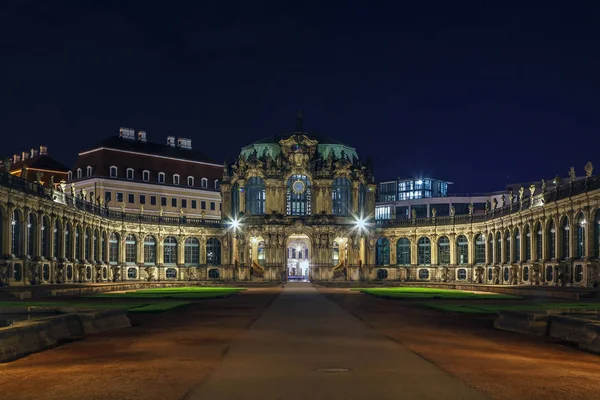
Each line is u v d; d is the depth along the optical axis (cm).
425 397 1661
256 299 6162
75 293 6906
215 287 9806
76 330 3044
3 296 5797
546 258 8650
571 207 7906
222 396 1681
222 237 12594
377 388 1766
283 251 12325
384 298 6256
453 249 11769
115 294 6881
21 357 2355
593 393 1720
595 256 7394
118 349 2559
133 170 13550
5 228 7100
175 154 14488
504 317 3341
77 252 9550
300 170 12475
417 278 12200
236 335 3009
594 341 2497
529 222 9231
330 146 13012
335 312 4425
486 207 11412
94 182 13038
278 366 2117
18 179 7462
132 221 11588
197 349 2544
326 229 12319
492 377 1927
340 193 12662
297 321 3722
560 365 2159
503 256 10288
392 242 12544
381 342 2739
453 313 4322
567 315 3234
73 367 2134
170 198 13975
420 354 2388
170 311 4488
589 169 7519
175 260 12231
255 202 12525
